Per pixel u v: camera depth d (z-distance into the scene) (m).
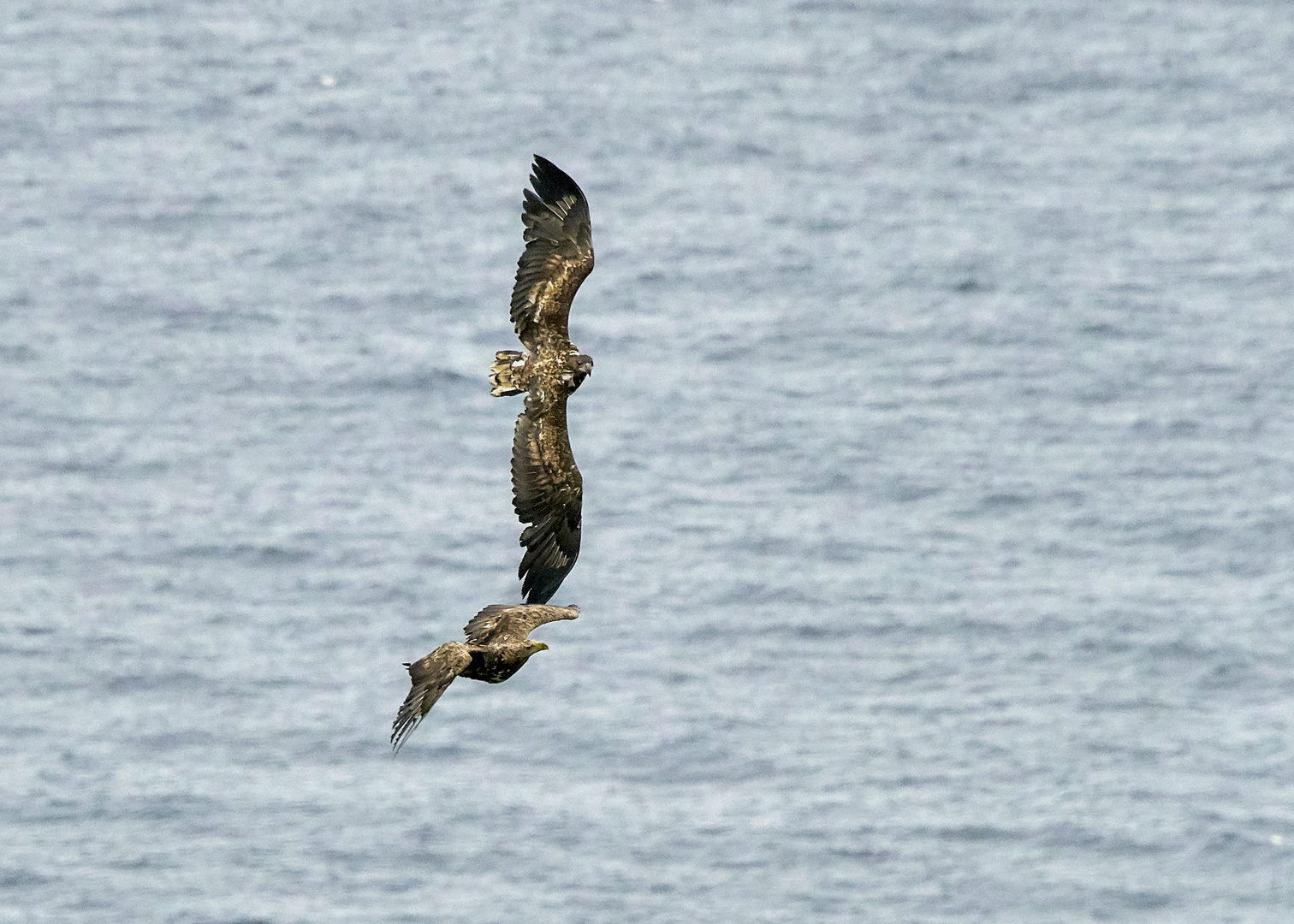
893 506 59.03
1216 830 43.97
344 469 61.38
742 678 50.03
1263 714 48.72
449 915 40.72
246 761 46.75
